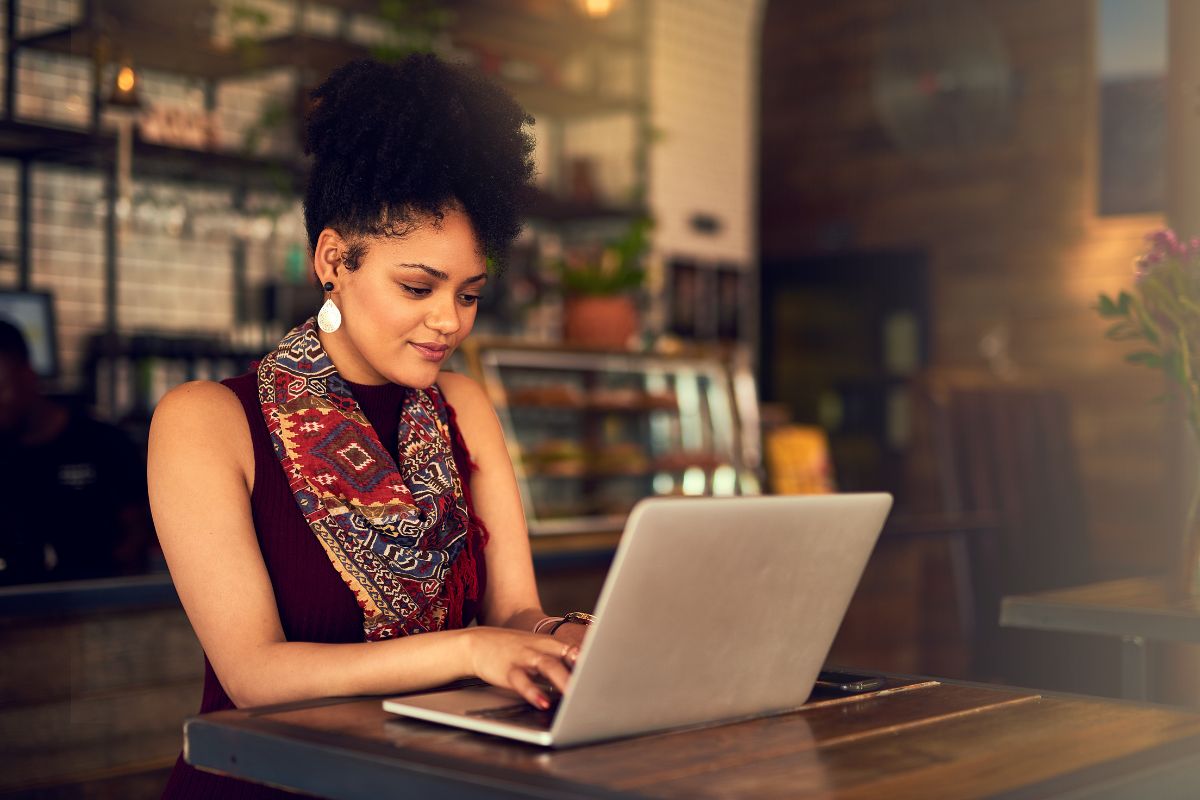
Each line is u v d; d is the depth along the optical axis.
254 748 1.06
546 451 4.20
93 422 3.64
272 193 5.44
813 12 8.23
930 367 7.65
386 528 1.44
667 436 4.62
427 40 5.63
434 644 1.23
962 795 0.90
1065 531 3.93
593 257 4.72
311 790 1.02
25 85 5.09
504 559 1.65
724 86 7.86
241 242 5.72
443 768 0.95
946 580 4.57
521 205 1.49
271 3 5.70
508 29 6.24
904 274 7.82
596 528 4.11
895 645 4.53
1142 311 2.23
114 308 5.21
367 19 6.17
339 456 1.44
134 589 2.78
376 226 1.37
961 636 4.52
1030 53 7.21
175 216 4.93
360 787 0.99
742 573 1.08
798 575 1.13
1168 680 2.61
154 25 4.88
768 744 1.05
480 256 1.42
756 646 1.13
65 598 2.67
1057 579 3.88
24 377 3.53
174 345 4.96
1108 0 6.81
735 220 7.94
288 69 5.65
